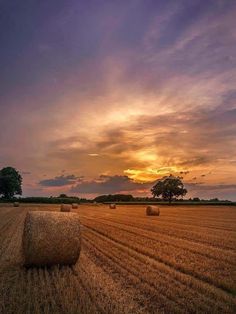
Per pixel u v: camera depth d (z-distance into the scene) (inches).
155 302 312.3
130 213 1685.5
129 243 637.9
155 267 443.8
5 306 295.7
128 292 339.3
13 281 376.2
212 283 382.6
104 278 387.2
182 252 550.3
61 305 295.7
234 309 297.9
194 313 289.1
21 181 3914.9
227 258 509.7
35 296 320.8
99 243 642.8
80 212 1759.4
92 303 305.3
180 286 362.6
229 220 1259.8
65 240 454.0
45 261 446.9
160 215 1552.7
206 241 683.4
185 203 3540.8
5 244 626.8
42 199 3654.0
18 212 1716.3
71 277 388.8
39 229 446.6
